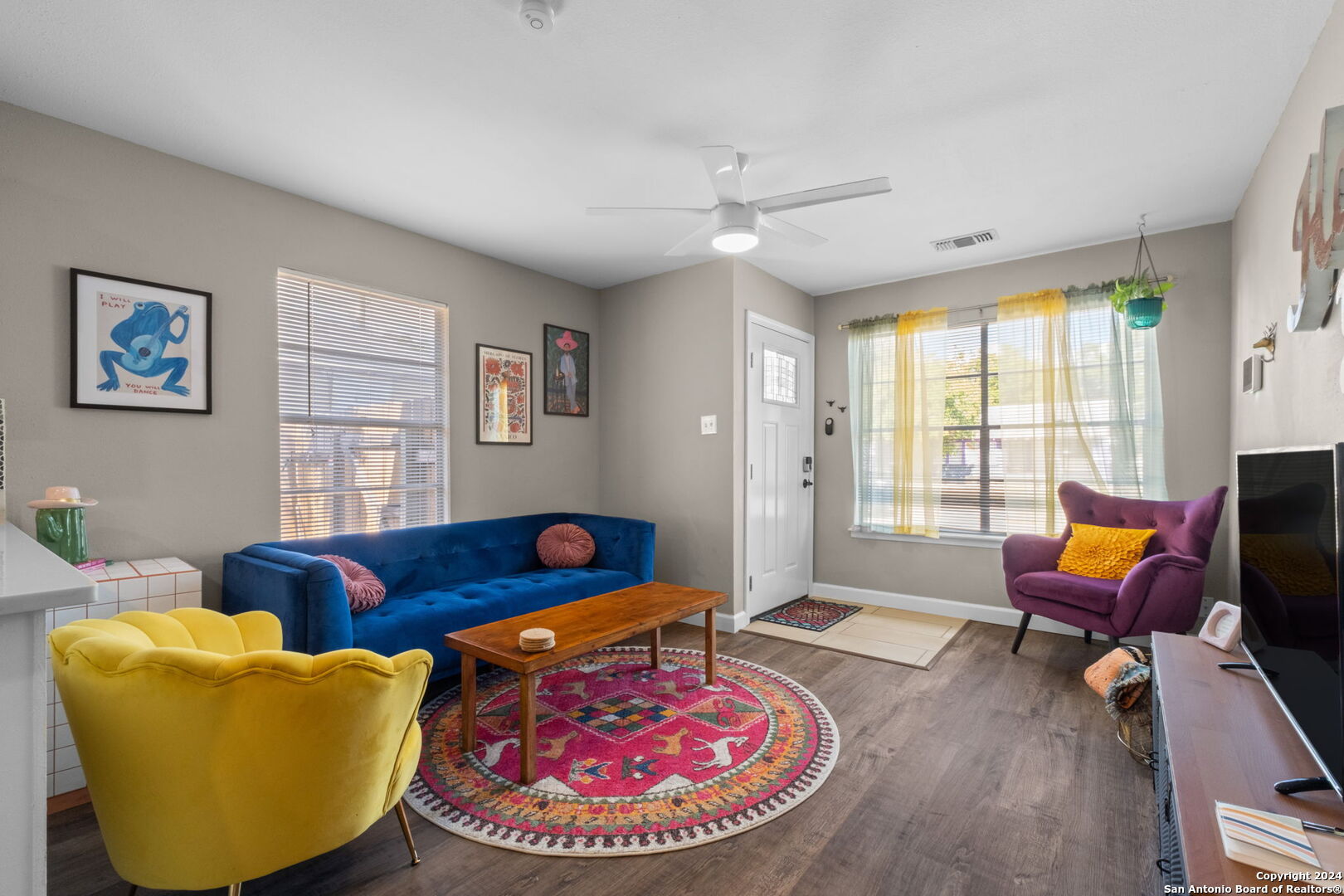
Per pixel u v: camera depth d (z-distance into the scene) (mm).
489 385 3980
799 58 2014
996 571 4133
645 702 2814
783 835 1846
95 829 1890
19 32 1870
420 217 3342
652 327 4449
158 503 2588
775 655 3496
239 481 2828
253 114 2342
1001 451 4113
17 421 2252
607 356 4750
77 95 2203
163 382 2594
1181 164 2740
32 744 830
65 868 1701
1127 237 3658
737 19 1828
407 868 1707
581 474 4629
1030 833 1847
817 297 4969
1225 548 3371
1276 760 1310
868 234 3609
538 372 4312
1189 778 1239
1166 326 3564
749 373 4172
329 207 3172
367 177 2863
